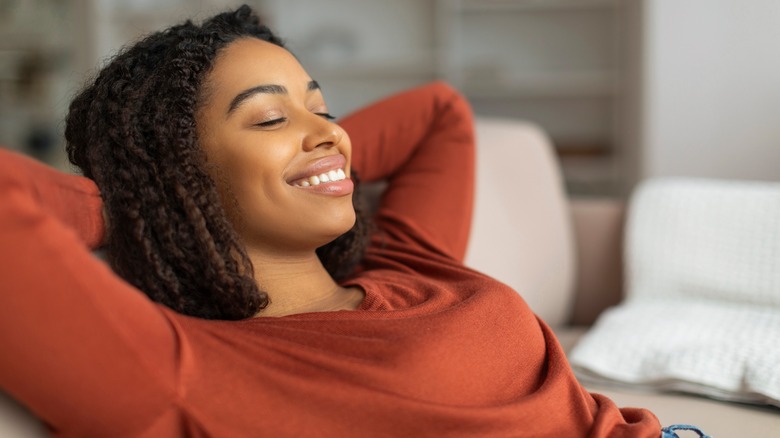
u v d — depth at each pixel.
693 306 1.53
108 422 0.75
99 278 0.71
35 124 4.34
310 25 4.40
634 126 3.77
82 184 0.90
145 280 0.95
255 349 0.85
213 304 0.98
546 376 1.01
